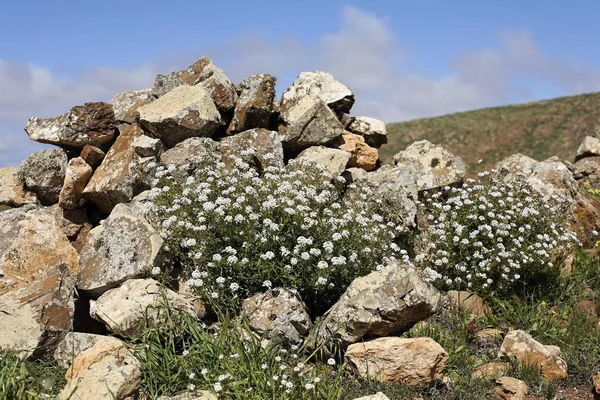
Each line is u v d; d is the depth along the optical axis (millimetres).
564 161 3965
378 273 2008
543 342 2236
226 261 2096
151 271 2074
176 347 1945
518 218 2641
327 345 1996
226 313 2010
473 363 2045
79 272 2145
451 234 2555
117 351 1798
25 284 2100
